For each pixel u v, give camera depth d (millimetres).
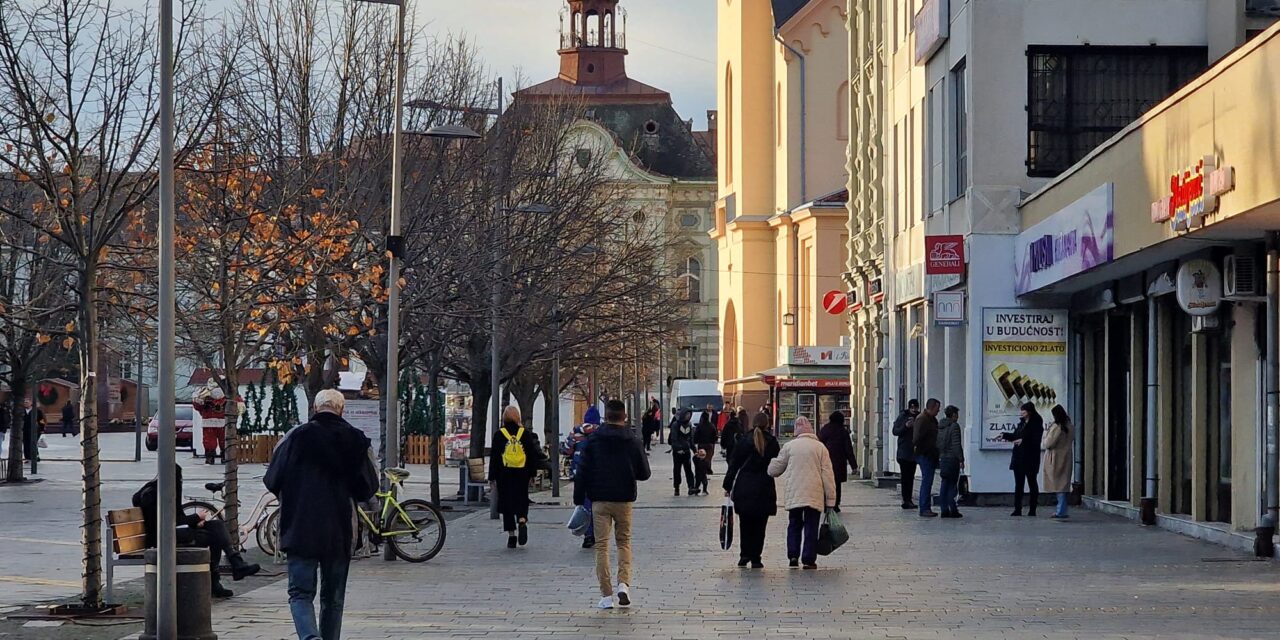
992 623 15438
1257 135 18828
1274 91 18281
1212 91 20547
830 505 21453
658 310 58156
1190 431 26812
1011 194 33906
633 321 50625
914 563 21922
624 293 46719
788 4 89250
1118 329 31000
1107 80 34125
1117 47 33969
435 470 34281
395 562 22969
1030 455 30672
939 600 17484
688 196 118312
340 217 25156
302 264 23469
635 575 20734
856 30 55219
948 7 37344
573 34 121312
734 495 21422
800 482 21359
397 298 25359
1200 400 25203
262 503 23406
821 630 15039
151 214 21828
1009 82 34062
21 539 27203
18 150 17375
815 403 64438
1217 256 23547
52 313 17859
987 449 33719
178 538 17766
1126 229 24922
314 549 12469
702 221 118688
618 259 50000
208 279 22094
